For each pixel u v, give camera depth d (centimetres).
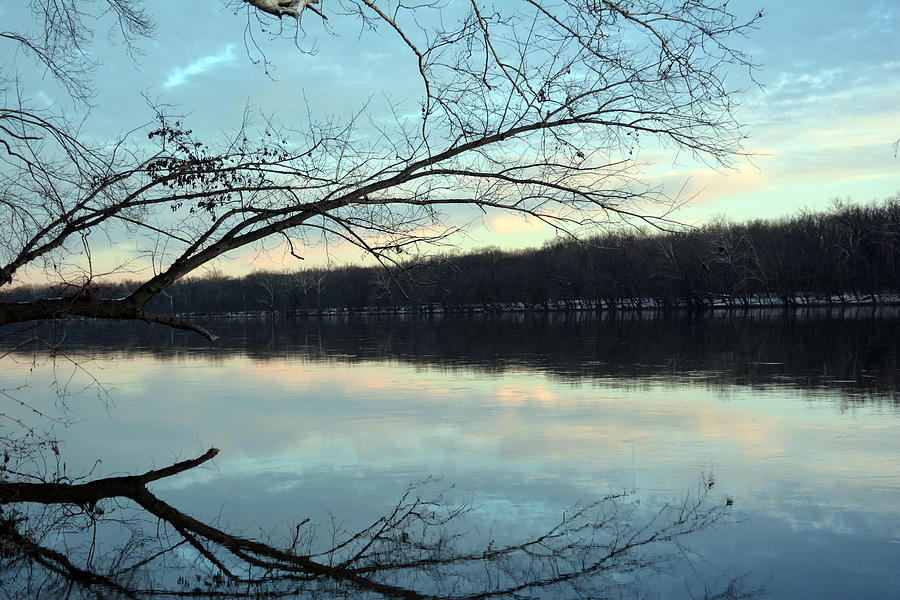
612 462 964
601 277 7675
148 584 606
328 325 6172
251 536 713
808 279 7044
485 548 669
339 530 725
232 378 2039
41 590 592
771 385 1669
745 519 727
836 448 1020
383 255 718
